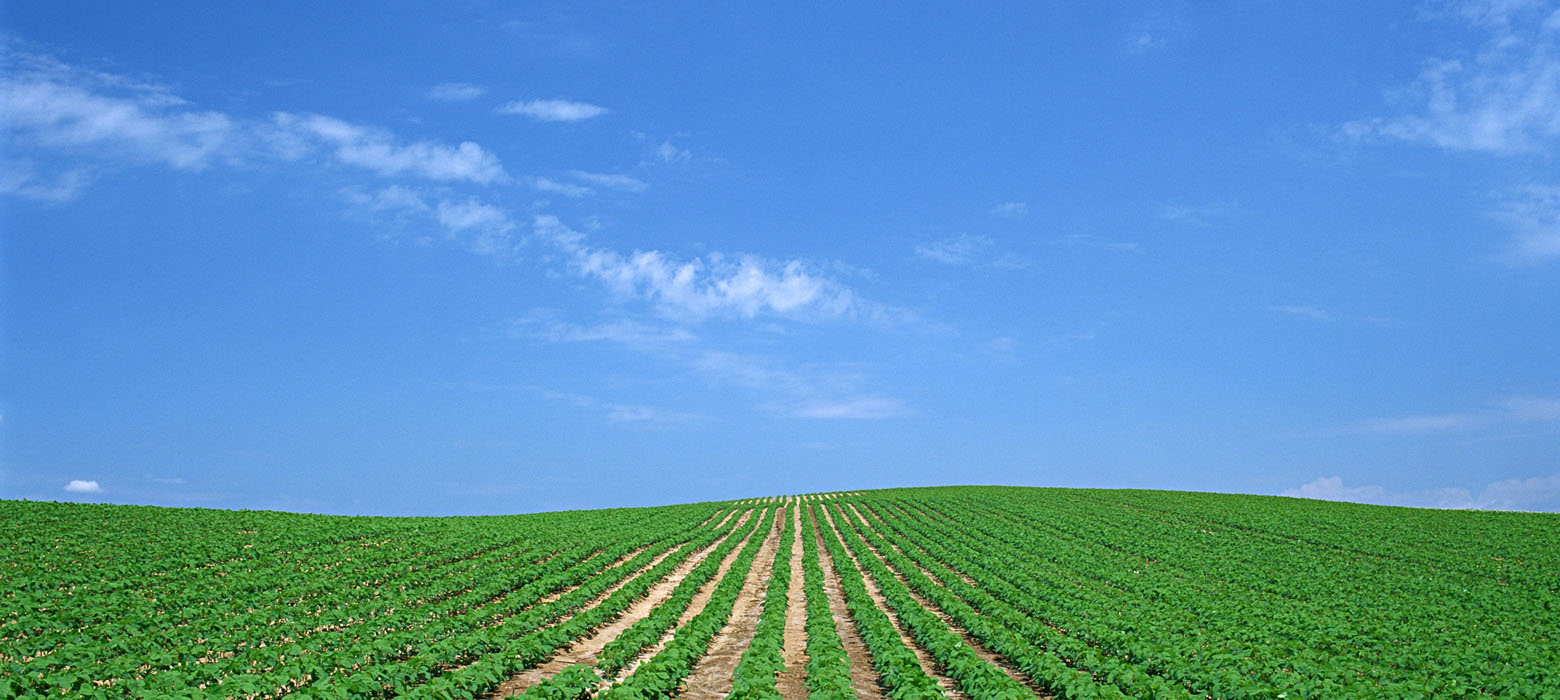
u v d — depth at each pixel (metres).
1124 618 25.27
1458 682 16.83
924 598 33.03
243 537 40.78
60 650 17.92
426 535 47.22
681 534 57.94
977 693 16.05
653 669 16.69
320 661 17.56
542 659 20.86
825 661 17.64
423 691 15.31
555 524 60.03
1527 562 44.59
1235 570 41.47
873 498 96.25
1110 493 93.44
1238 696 15.50
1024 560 43.75
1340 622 24.94
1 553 32.75
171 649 19.64
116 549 35.25
